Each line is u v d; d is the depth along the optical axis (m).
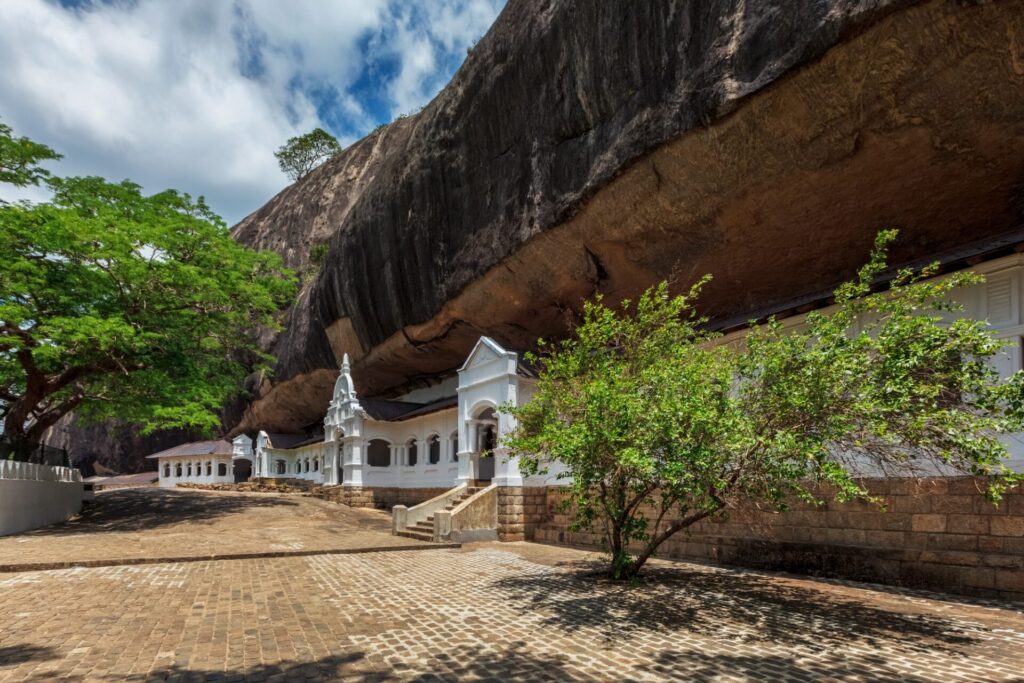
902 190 11.17
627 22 13.05
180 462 44.56
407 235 22.17
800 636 6.42
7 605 8.23
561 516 16.22
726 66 11.18
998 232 11.34
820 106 10.39
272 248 45.59
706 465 7.62
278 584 9.87
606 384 8.95
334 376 32.06
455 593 9.02
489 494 16.50
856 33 9.39
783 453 7.42
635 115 13.09
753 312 14.65
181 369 22.22
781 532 10.99
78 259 19.17
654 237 14.38
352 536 17.00
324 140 56.88
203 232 21.98
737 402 8.09
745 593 8.71
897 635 6.41
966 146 9.98
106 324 17.66
